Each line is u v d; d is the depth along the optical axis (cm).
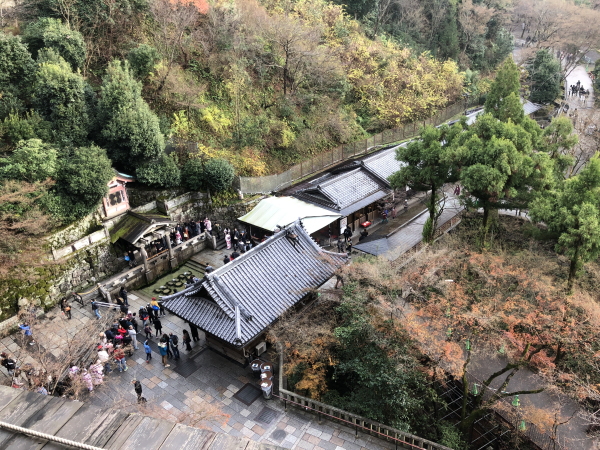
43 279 2914
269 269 2559
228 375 2417
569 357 2303
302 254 2730
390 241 3291
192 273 3409
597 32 6675
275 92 4816
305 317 2434
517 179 2638
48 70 3148
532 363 2344
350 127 5047
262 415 2141
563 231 2348
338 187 3850
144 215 3356
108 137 3322
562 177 3117
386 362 2011
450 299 2322
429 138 2952
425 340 2089
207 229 3703
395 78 5631
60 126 3222
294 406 2191
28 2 3719
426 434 2166
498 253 2878
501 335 2177
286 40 4419
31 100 3288
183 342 2612
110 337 2481
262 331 2297
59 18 3709
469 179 2628
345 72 5184
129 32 4131
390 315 2130
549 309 2223
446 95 6062
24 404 590
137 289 3216
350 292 2314
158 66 3909
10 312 2772
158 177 3522
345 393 2273
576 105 6356
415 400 2078
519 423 2172
